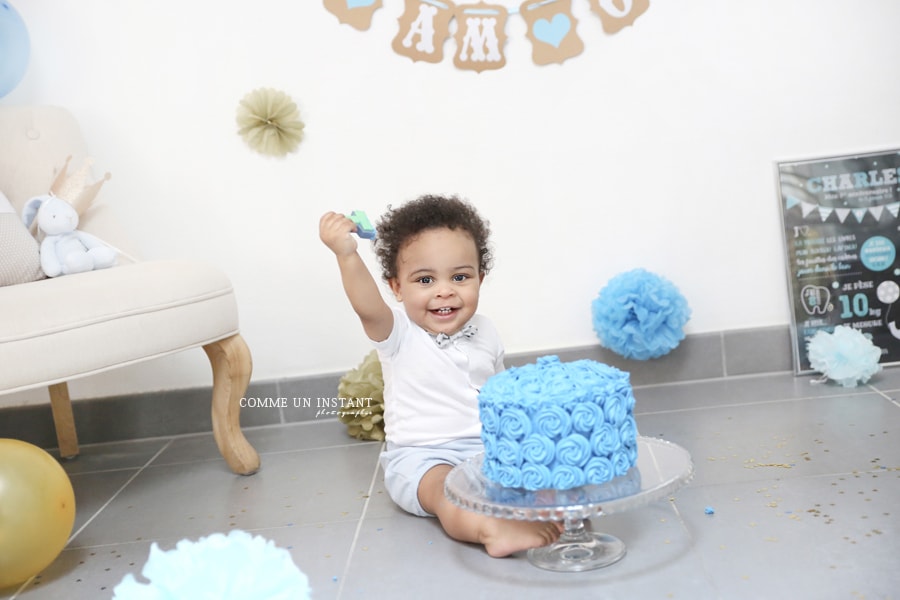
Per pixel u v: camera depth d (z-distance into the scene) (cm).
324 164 228
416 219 164
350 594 135
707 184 229
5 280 185
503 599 129
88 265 189
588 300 233
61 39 222
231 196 228
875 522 141
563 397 131
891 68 225
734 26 224
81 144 216
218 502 182
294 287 232
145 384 235
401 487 162
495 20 222
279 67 225
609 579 131
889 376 221
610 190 229
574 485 131
